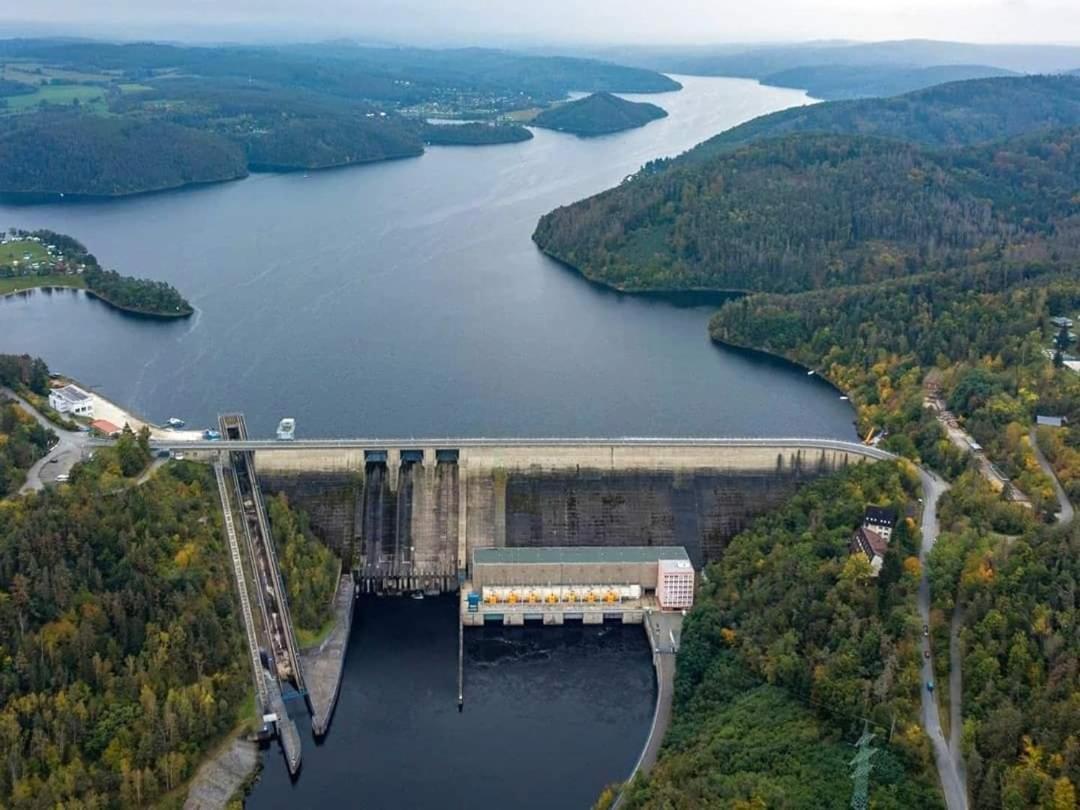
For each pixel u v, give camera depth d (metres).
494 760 195.12
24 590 191.88
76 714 178.75
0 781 167.38
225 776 186.88
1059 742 153.12
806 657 191.88
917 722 170.62
